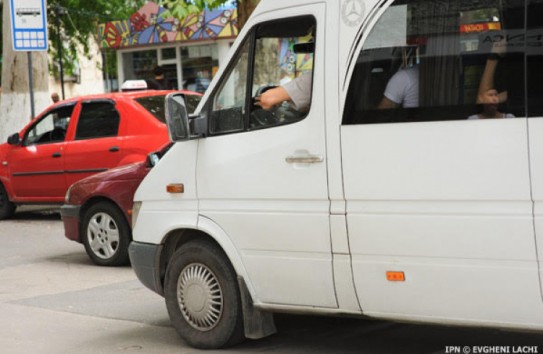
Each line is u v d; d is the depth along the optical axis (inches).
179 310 256.8
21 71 709.3
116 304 324.8
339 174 215.9
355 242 214.7
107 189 391.9
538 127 188.4
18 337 283.3
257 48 235.3
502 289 195.2
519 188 190.9
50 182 525.3
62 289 358.0
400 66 206.5
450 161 199.0
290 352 247.4
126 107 487.8
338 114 215.6
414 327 270.5
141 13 953.5
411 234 205.5
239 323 245.3
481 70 195.5
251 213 234.1
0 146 552.4
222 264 244.2
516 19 191.0
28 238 504.7
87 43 1033.5
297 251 225.6
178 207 253.6
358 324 277.3
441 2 200.4
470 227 197.2
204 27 906.7
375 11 210.5
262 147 231.9
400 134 205.9
